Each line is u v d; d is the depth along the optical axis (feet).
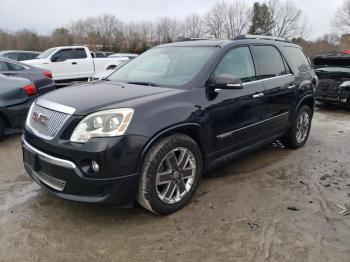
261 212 11.36
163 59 13.97
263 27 164.45
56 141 9.89
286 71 16.56
